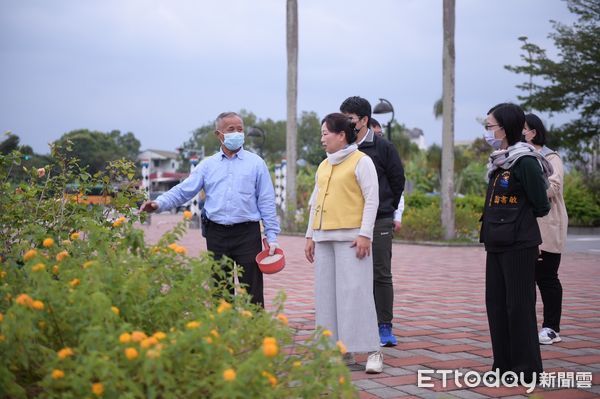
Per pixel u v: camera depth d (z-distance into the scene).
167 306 2.84
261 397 2.39
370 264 4.60
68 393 2.30
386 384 4.26
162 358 2.31
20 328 2.41
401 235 19.17
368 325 4.54
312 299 7.82
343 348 2.68
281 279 9.87
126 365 2.37
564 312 7.05
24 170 4.88
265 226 4.84
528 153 4.17
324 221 4.65
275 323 2.81
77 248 3.42
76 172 5.09
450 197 18.23
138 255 3.29
